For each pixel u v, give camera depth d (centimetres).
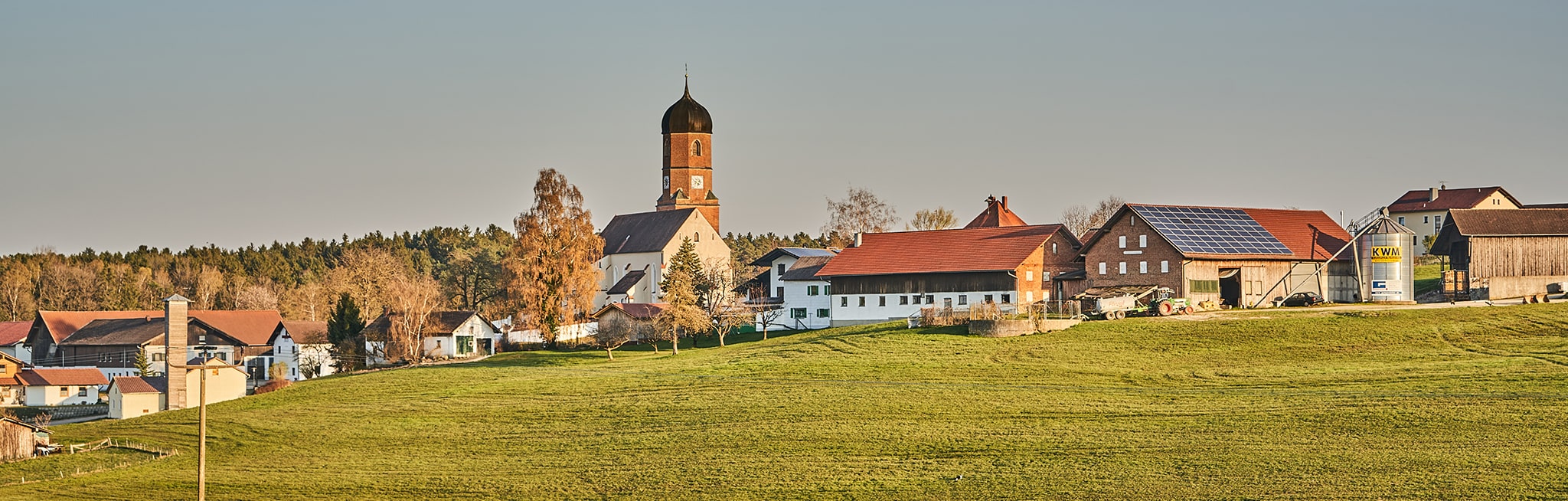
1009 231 12375
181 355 10681
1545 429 6556
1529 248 11369
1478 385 7631
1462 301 11012
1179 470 6241
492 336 13738
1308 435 6756
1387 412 7094
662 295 15975
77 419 11062
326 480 7006
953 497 6044
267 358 14412
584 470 6944
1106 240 11381
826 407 8025
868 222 18838
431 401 9219
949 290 12044
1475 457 6141
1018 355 9325
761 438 7362
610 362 11119
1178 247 10738
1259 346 9156
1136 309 10544
